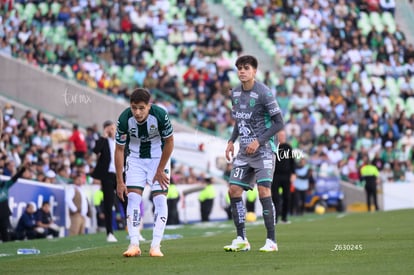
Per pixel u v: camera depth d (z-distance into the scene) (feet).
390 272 87.92
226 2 416.87
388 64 394.73
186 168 295.07
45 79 301.22
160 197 110.93
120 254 117.80
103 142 166.20
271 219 114.83
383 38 407.64
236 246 116.78
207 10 397.39
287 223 218.38
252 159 114.93
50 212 205.87
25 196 196.95
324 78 374.43
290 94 370.12
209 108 341.00
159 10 384.68
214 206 282.56
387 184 331.98
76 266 101.35
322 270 90.48
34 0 360.48
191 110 328.90
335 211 327.47
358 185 334.44
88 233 218.79
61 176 242.17
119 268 97.19
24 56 307.37
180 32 377.09
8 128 272.10
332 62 390.42
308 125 344.49
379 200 331.77
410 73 398.42
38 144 265.75
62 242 169.89
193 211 276.62
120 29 370.53
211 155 307.78
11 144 264.93
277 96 354.95
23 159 240.53
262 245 130.31
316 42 395.34
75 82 305.53
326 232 169.27
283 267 94.12
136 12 375.66
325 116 355.15
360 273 87.40
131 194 110.11
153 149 110.01
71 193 213.25
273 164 116.06
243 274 88.22
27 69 303.27
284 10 410.72
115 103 306.35
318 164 329.72
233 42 379.14
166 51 372.38
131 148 110.42
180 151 307.17
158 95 326.85
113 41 361.71
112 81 316.19
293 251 115.14
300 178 296.51
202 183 286.05
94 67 314.55
